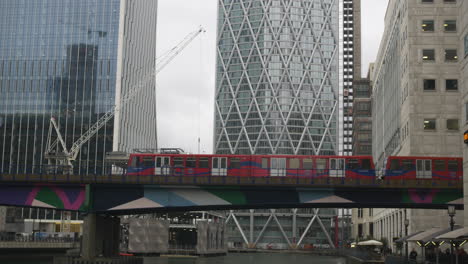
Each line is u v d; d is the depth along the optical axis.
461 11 75.94
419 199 72.38
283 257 173.50
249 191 73.56
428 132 112.19
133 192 74.50
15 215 194.88
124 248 169.75
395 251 127.75
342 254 195.00
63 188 74.75
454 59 113.50
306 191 73.12
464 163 70.38
